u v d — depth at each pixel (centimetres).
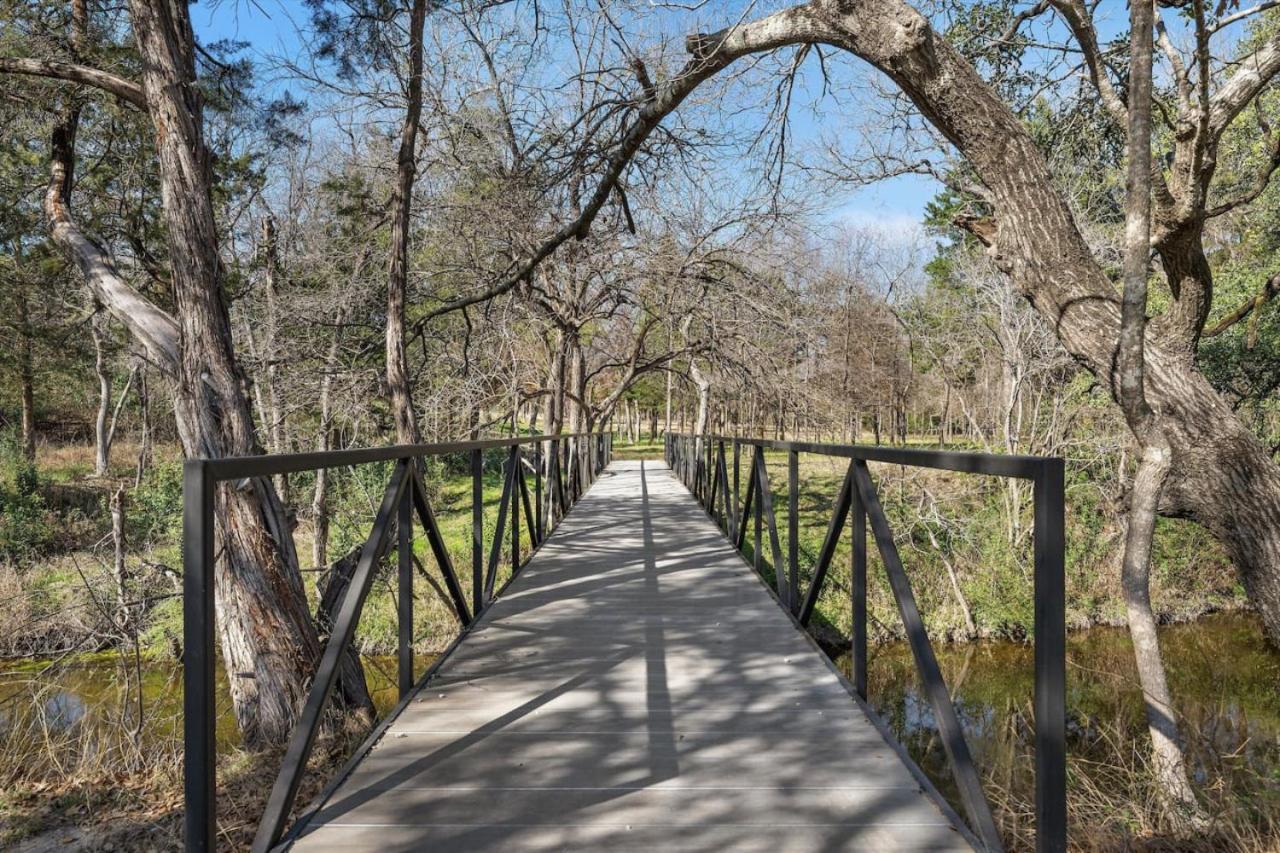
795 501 420
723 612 459
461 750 259
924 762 662
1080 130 808
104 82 650
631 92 801
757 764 248
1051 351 1179
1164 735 493
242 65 789
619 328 1733
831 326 1641
